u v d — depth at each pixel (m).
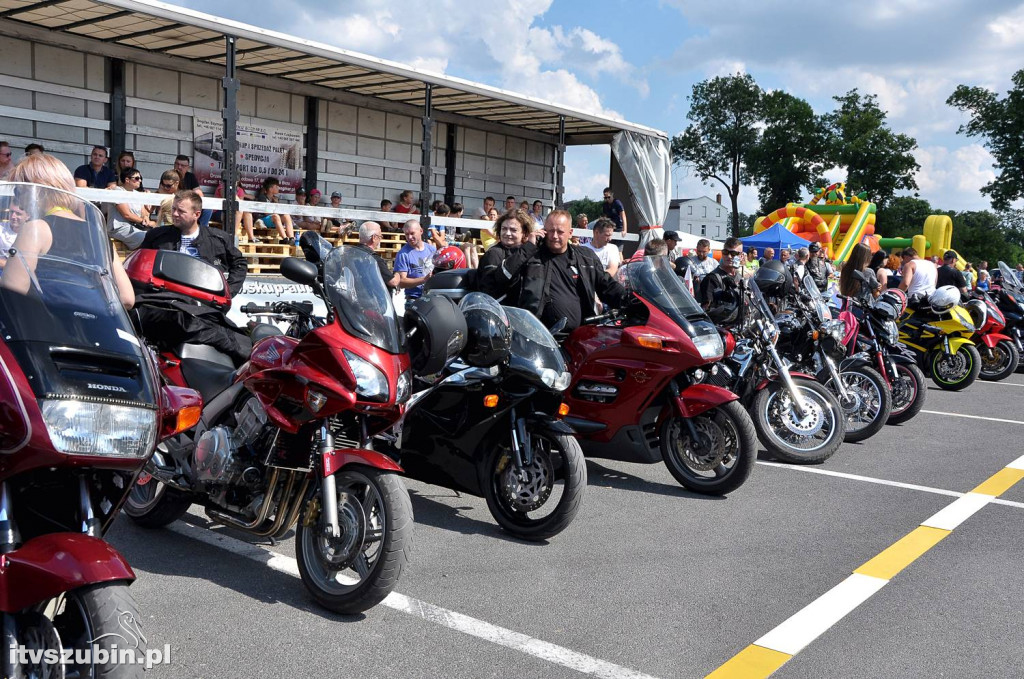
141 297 4.69
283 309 4.16
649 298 6.06
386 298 4.04
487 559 4.68
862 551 4.97
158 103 11.92
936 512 5.79
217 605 3.94
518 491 4.95
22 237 3.01
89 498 2.83
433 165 15.44
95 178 9.99
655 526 5.34
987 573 4.66
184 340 4.74
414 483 6.17
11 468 2.60
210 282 4.91
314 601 4.03
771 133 72.19
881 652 3.68
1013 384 12.35
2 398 2.58
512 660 3.52
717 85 74.00
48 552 2.53
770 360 7.08
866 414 7.95
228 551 4.65
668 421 6.12
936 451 7.68
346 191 14.32
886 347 8.94
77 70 11.10
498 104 14.44
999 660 3.63
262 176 13.19
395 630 3.76
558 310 6.20
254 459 4.12
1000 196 55.88
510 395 4.82
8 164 9.62
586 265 6.42
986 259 76.88
